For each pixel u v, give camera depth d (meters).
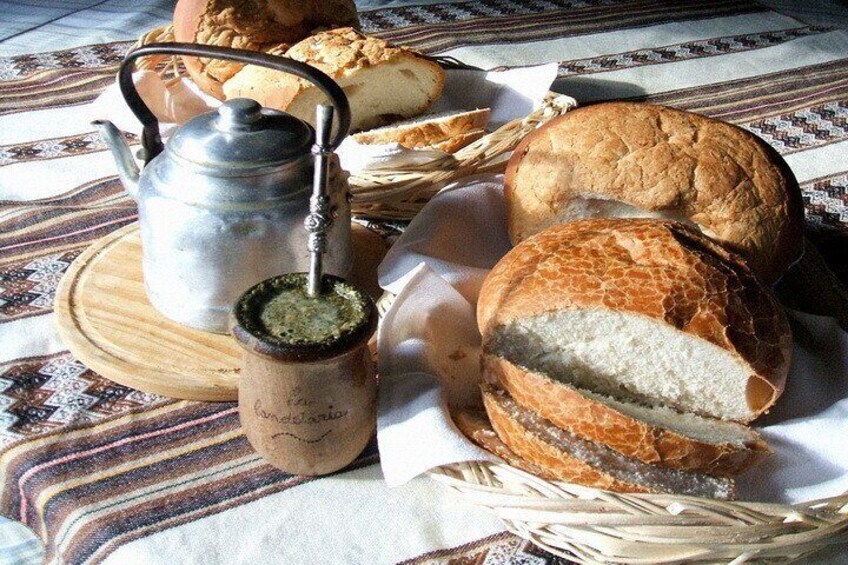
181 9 1.15
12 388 0.79
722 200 0.87
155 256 0.82
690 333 0.70
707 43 1.42
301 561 0.68
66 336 0.82
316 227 0.69
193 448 0.75
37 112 1.14
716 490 0.68
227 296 0.82
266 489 0.72
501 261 0.79
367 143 1.05
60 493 0.71
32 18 1.44
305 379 0.68
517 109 1.14
